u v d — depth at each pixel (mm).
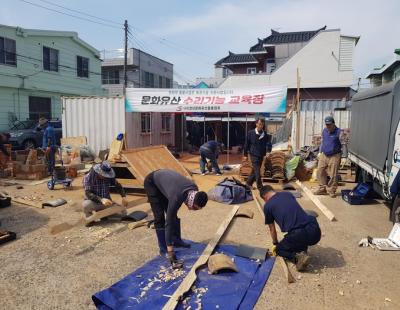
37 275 4445
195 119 21922
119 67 39344
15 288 4125
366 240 5535
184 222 6590
